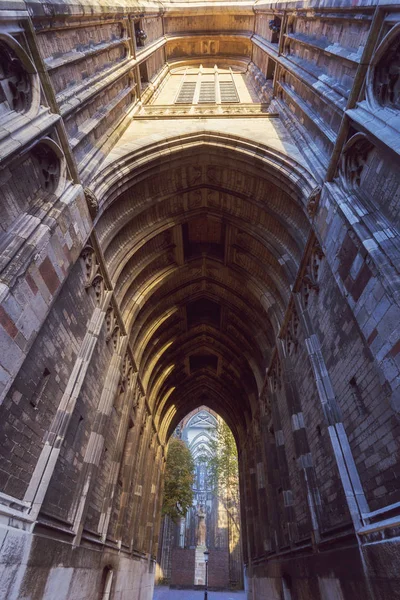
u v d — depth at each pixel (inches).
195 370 863.7
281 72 525.7
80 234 297.9
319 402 315.0
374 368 229.6
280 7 542.9
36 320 226.2
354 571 225.0
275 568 463.8
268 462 523.5
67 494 292.4
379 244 217.8
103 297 389.7
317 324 340.8
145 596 637.3
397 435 202.7
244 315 625.3
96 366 366.6
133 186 430.0
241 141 430.3
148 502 674.2
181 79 828.6
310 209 329.1
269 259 504.7
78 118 331.6
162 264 571.5
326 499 298.2
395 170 223.1
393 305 196.5
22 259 209.8
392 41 223.6
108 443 412.5
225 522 1868.8
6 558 187.0
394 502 201.9
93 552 338.3
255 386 695.7
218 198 506.0
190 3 824.9
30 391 238.5
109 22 423.5
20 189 234.2
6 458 208.8
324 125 346.0
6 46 211.5
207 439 2379.4
